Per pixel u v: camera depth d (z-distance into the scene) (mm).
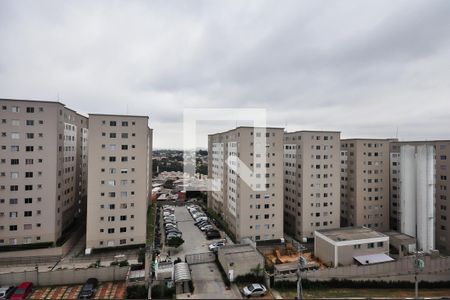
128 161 48188
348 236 45188
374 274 39531
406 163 54031
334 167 55969
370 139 60375
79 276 36281
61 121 48062
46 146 45344
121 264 39250
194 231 59094
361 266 39250
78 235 52656
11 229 43625
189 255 44500
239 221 51531
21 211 44031
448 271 41812
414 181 53125
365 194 59781
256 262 37781
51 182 45500
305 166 54500
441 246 54375
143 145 49000
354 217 59688
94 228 46594
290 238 56438
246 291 33719
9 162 43531
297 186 56344
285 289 36062
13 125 43719
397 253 49688
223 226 59188
